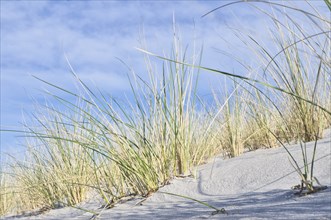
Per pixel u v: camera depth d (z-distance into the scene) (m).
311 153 2.09
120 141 2.55
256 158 2.40
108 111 2.62
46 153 3.55
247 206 1.48
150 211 1.92
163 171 2.49
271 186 1.79
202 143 3.10
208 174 2.39
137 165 2.42
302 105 2.83
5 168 4.64
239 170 2.23
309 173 1.80
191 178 2.40
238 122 3.32
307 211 1.19
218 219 1.35
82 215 2.45
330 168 1.77
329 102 3.17
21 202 4.14
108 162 2.85
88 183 3.14
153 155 2.52
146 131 2.63
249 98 3.47
